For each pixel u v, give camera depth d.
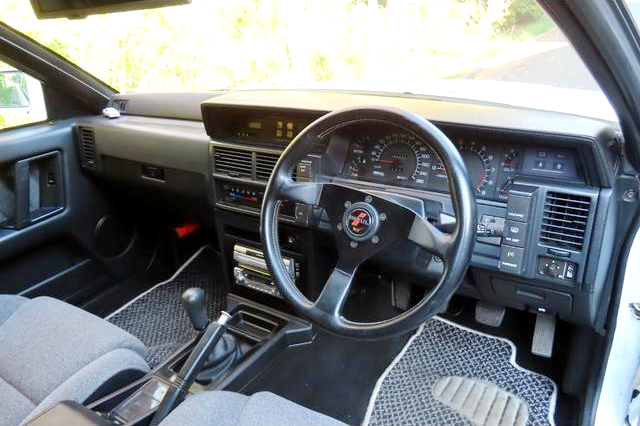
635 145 1.13
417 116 1.06
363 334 1.09
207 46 3.75
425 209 1.21
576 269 1.26
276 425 1.05
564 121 1.30
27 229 2.00
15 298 1.55
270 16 4.09
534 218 1.26
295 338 1.79
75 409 1.01
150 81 3.46
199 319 1.61
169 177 2.00
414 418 1.65
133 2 1.27
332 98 1.72
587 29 0.87
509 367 1.81
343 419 1.67
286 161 1.23
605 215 1.20
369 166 1.51
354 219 1.13
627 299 1.39
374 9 4.70
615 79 0.97
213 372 1.61
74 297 2.23
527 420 1.61
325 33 4.46
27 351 1.30
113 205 2.33
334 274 1.17
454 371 1.81
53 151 2.08
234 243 1.90
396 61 4.56
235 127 1.73
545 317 1.76
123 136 2.03
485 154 1.36
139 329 2.20
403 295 1.97
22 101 2.12
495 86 1.85
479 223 1.37
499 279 1.42
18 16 2.54
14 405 1.19
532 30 3.87
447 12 4.60
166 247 2.57
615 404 1.53
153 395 1.35
